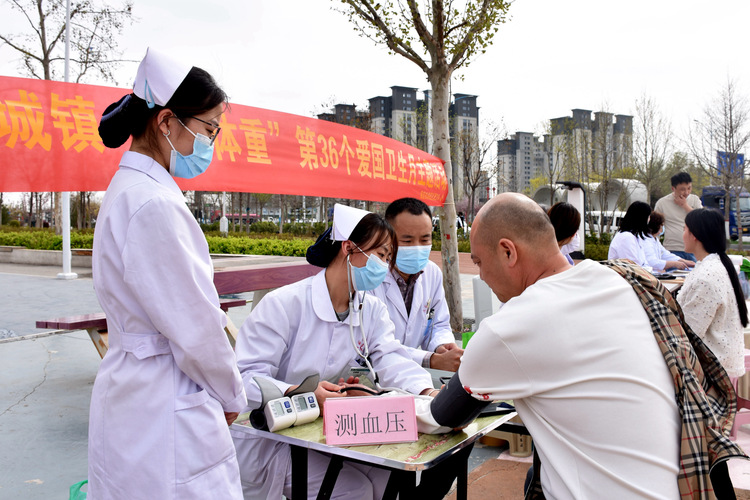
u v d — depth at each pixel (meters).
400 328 3.26
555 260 1.59
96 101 3.62
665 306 1.47
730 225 23.94
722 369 1.51
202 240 1.64
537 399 1.44
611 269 1.51
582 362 1.38
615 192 23.28
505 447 3.58
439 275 3.50
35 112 3.37
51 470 3.11
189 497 1.53
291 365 2.23
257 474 2.19
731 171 18.91
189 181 4.11
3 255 17.28
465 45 6.34
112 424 1.55
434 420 1.74
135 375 1.54
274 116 4.71
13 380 4.71
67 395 4.35
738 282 3.05
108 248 1.55
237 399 1.69
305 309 2.23
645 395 1.34
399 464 1.60
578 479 1.37
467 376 1.52
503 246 1.58
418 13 6.23
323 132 5.12
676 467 1.33
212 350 1.56
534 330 1.40
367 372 2.31
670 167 23.95
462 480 2.22
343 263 2.23
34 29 15.95
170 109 1.64
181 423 1.55
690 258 6.67
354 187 5.45
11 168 3.28
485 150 19.88
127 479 1.52
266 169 4.62
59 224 19.02
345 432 1.76
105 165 3.64
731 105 18.25
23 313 7.83
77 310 8.10
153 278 1.50
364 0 6.30
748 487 3.04
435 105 6.66
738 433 3.89
